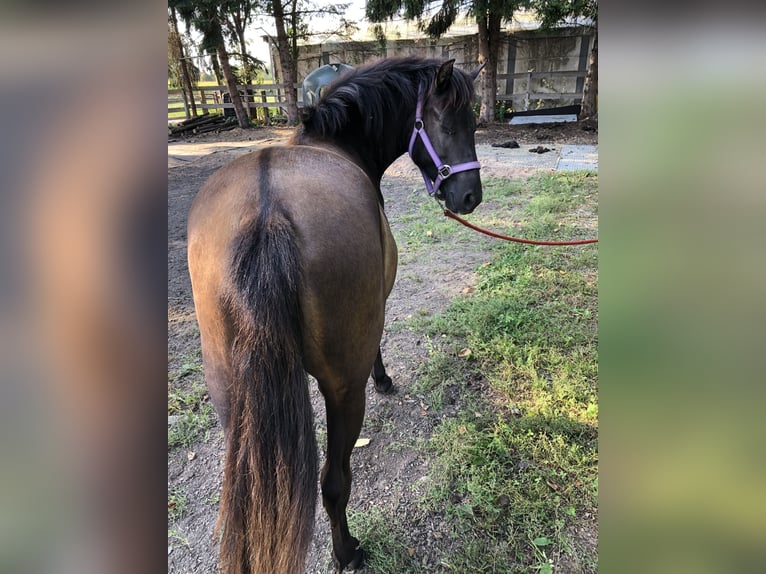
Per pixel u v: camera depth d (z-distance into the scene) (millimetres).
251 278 1008
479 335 2844
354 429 1350
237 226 1097
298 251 1072
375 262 1246
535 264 3713
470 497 1851
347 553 1551
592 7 8617
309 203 1144
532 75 10914
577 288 3287
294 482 997
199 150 9258
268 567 991
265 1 10750
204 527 1784
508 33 11508
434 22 9086
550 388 2400
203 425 2277
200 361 2762
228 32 11586
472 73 2043
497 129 9984
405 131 2000
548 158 7266
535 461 1983
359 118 1871
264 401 977
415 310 3219
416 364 2664
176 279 3809
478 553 1638
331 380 1240
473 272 3709
